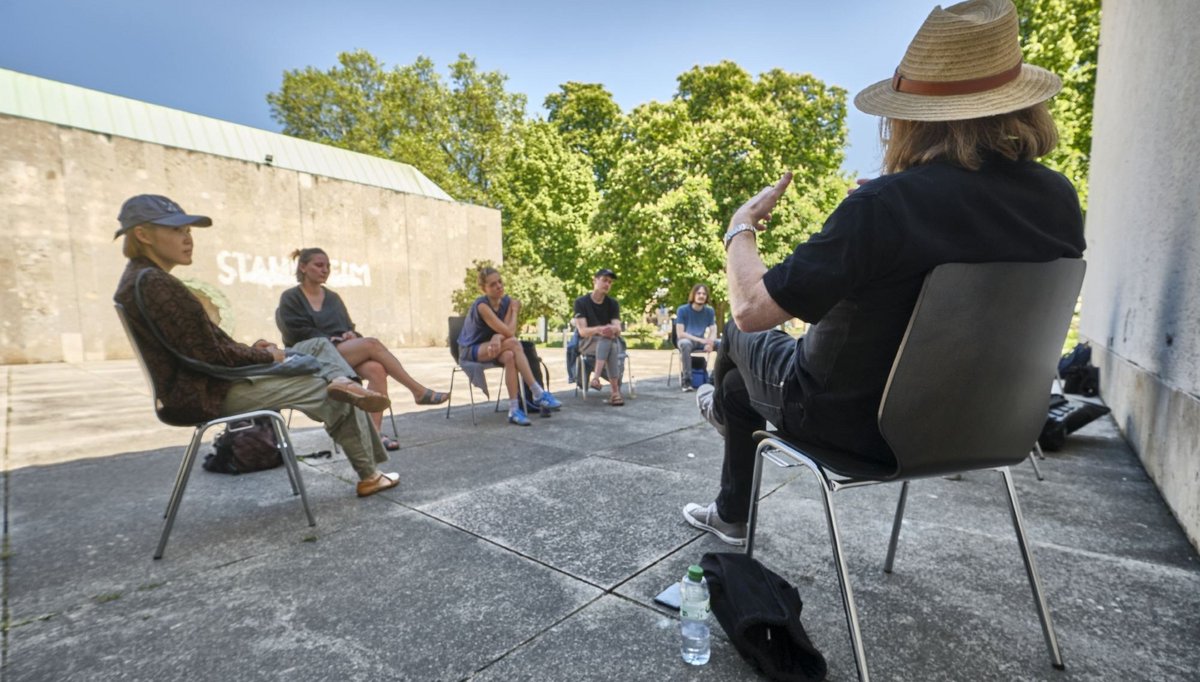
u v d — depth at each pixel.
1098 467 2.91
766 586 1.38
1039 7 11.16
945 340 1.06
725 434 1.92
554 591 1.66
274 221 14.36
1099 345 4.99
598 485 2.70
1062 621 1.47
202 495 2.61
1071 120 10.77
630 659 1.33
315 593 1.67
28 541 2.08
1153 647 1.35
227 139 14.93
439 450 3.44
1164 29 3.09
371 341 3.35
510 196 24.45
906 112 1.13
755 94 18.64
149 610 1.57
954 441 1.15
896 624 1.46
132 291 1.88
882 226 1.02
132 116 13.31
